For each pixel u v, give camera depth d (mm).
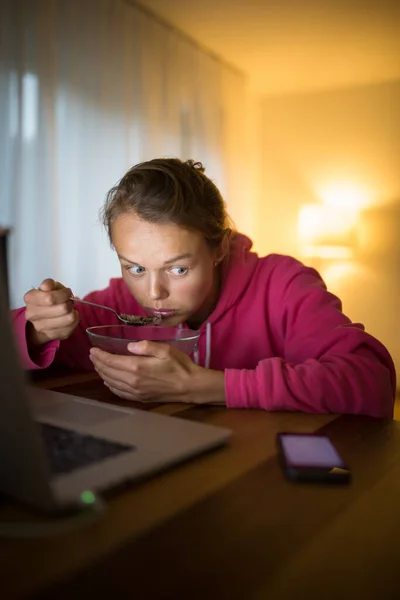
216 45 3244
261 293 1155
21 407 368
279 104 4047
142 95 2900
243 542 375
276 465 524
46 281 907
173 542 372
